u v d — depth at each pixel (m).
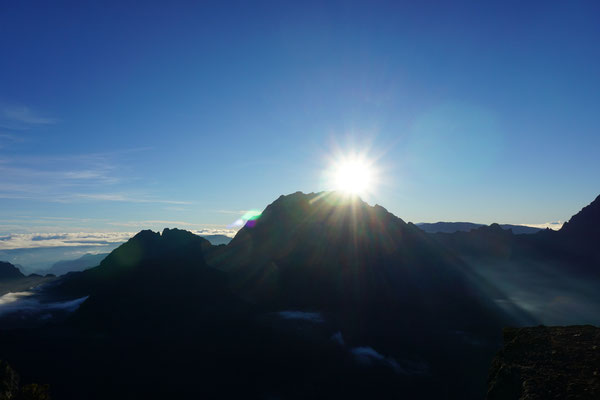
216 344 176.12
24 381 136.88
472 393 135.62
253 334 188.62
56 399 128.00
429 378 145.62
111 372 147.38
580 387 19.66
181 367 153.00
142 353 164.88
